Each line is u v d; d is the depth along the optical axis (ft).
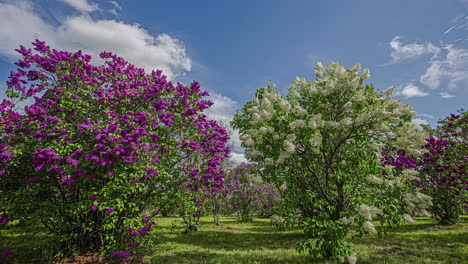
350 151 17.06
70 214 18.42
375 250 20.45
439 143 34.65
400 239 25.26
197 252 21.80
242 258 18.88
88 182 18.33
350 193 16.33
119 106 22.76
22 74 21.53
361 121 14.19
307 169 17.22
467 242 23.12
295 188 17.56
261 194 56.08
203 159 25.44
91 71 23.68
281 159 13.46
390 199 15.31
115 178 17.29
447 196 35.24
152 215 21.06
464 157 35.12
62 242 19.08
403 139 14.44
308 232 14.89
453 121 44.96
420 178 35.88
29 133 19.49
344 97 16.49
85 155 17.08
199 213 36.32
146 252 21.43
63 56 22.57
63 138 17.62
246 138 14.93
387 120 15.16
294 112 15.66
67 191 19.40
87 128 18.08
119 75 25.49
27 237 18.56
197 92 26.58
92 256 18.86
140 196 20.71
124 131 17.76
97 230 18.76
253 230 38.93
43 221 17.06
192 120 24.17
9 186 18.92
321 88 17.29
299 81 20.06
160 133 23.20
